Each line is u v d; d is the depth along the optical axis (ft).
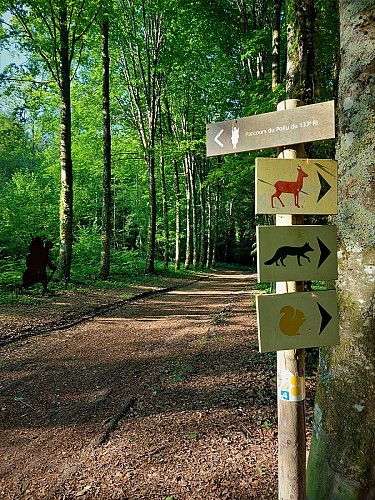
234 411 14.25
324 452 7.86
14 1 40.14
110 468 11.06
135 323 30.12
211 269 103.55
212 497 9.74
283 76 36.09
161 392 16.29
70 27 44.98
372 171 7.16
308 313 7.26
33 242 37.06
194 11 38.75
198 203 114.32
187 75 63.46
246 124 7.83
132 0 60.34
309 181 7.34
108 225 52.60
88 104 66.13
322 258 7.41
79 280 47.09
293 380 7.55
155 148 63.41
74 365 19.93
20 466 11.27
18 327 26.13
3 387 16.88
